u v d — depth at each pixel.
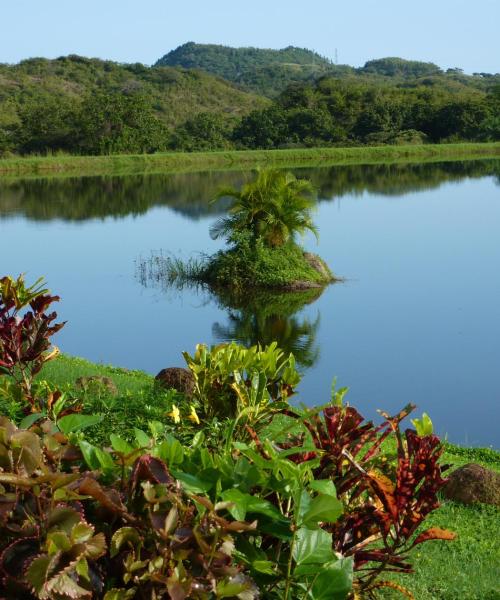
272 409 4.06
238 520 2.04
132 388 8.09
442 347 14.53
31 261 23.72
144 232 29.56
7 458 1.91
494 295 18.86
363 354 14.12
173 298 19.06
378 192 43.06
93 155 70.62
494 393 11.98
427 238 27.45
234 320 16.89
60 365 9.14
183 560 1.99
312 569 2.17
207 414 4.59
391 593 3.88
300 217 21.89
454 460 7.85
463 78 165.88
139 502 2.01
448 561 4.79
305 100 93.81
